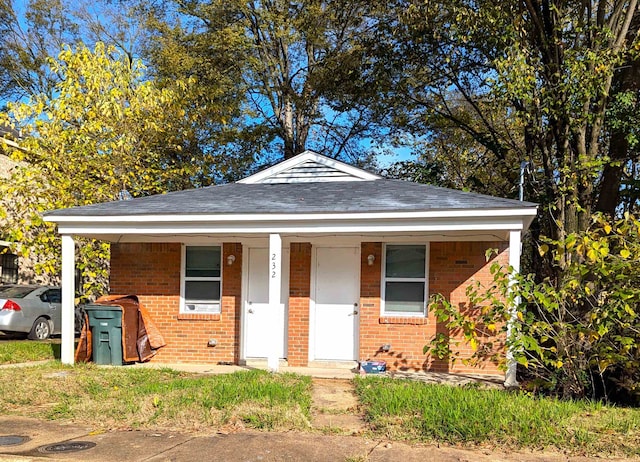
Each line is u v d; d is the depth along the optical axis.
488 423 6.24
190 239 11.75
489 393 7.98
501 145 18.70
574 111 12.05
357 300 11.27
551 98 11.98
